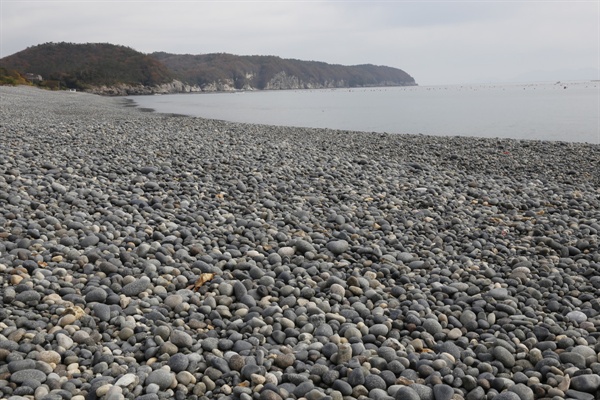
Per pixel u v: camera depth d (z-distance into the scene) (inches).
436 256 260.1
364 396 145.8
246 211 320.2
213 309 197.5
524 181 474.9
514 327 187.9
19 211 273.4
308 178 427.2
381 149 695.1
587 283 229.9
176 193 352.2
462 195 389.4
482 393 149.2
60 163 394.9
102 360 156.8
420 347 175.9
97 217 283.4
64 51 5841.5
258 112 1851.6
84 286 204.4
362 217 327.0
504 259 261.6
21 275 201.9
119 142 540.7
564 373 157.1
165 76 6127.0
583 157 625.0
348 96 4527.6
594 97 2849.4
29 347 157.6
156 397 138.9
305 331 184.7
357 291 215.0
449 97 3617.1
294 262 245.6
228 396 145.9
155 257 236.7
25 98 1771.7
